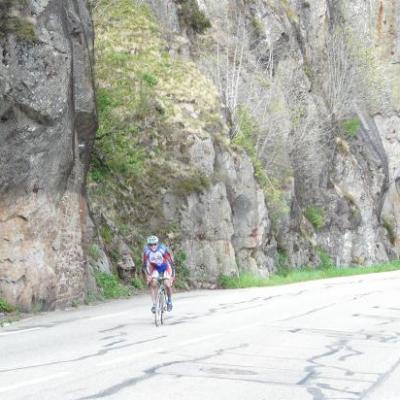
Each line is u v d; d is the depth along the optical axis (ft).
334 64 174.81
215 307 57.57
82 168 64.28
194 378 26.13
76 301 60.08
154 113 96.99
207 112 105.29
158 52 110.22
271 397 23.32
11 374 26.58
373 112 190.29
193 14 129.59
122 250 79.25
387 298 66.18
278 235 126.21
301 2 181.37
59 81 55.98
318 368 29.09
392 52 199.52
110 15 110.42
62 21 57.67
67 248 59.47
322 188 155.02
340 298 66.49
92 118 65.51
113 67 100.07
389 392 24.62
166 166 93.35
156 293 44.52
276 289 82.33
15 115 52.70
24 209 54.03
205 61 125.18
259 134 126.11
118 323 45.55
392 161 191.01
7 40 52.13
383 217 187.93
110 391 23.48
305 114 152.66
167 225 89.04
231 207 101.45
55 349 33.58
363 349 34.68
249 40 149.07
